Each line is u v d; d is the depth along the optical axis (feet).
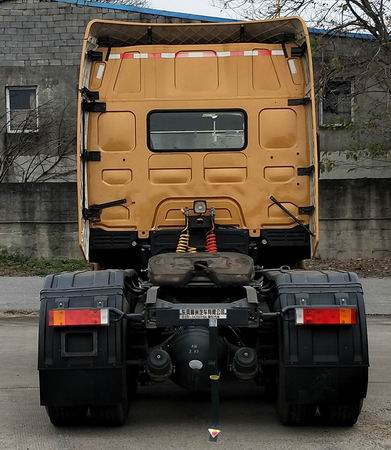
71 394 19.89
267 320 20.62
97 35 27.09
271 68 26.91
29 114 81.61
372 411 23.09
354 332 19.77
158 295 21.22
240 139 26.66
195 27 27.45
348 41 70.33
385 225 63.16
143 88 26.78
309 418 20.98
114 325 19.85
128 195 26.45
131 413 23.20
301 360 19.69
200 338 20.17
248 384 27.20
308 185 26.37
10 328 40.75
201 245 26.17
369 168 77.71
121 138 26.58
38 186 63.31
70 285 20.54
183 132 26.66
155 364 19.67
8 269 59.57
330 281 20.54
